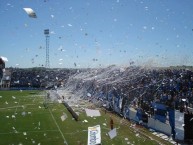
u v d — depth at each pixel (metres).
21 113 35.31
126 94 32.72
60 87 72.19
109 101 37.69
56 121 29.81
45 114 34.75
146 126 26.42
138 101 30.03
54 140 21.70
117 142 20.39
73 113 32.38
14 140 21.86
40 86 75.75
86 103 43.66
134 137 22.08
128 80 36.03
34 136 23.12
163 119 23.88
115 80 39.84
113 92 36.84
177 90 27.22
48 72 79.25
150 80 32.66
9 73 81.88
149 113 26.36
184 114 21.03
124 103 32.41
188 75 29.53
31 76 80.31
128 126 26.38
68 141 21.27
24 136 23.14
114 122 28.44
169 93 27.36
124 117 31.00
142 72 36.28
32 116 33.28
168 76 31.41
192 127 20.94
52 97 52.50
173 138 21.81
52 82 75.12
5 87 77.56
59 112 36.34
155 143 20.33
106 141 20.58
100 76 47.66
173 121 22.28
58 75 77.19
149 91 29.97
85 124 27.67
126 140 20.94
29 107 41.00
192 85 27.12
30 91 69.19
